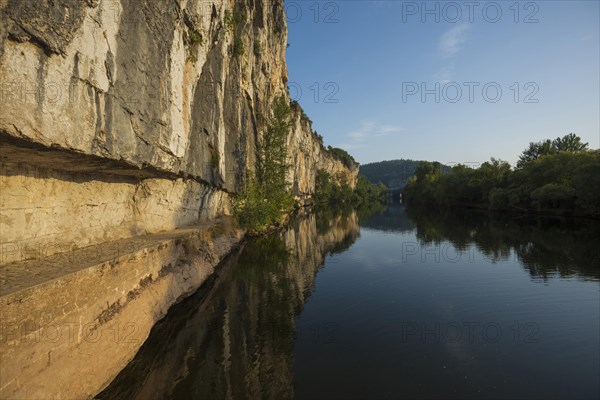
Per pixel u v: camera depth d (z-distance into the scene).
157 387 7.80
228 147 28.59
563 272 17.53
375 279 17.36
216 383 7.95
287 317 12.16
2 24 5.50
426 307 13.15
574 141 80.12
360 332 10.85
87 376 6.66
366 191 161.38
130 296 9.43
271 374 8.35
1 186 7.40
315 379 8.12
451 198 80.25
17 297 5.25
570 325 11.05
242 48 30.17
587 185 39.16
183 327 11.25
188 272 14.30
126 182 13.18
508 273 17.73
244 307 13.19
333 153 157.25
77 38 7.29
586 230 32.50
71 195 9.91
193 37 15.61
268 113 47.00
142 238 13.39
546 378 8.05
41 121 6.47
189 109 16.03
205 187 22.83
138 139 10.58
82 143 7.82
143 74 10.70
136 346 8.77
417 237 32.59
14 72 5.83
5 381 4.91
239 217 30.70
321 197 110.06
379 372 8.41
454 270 18.84
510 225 39.88
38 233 8.55
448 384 7.85
